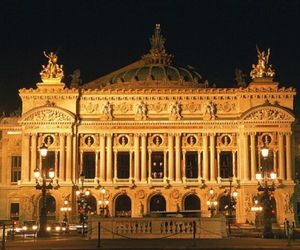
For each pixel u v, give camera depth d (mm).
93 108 145625
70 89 144875
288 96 144750
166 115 145125
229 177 144375
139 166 144250
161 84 163250
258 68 146875
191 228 68188
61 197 141625
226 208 139875
